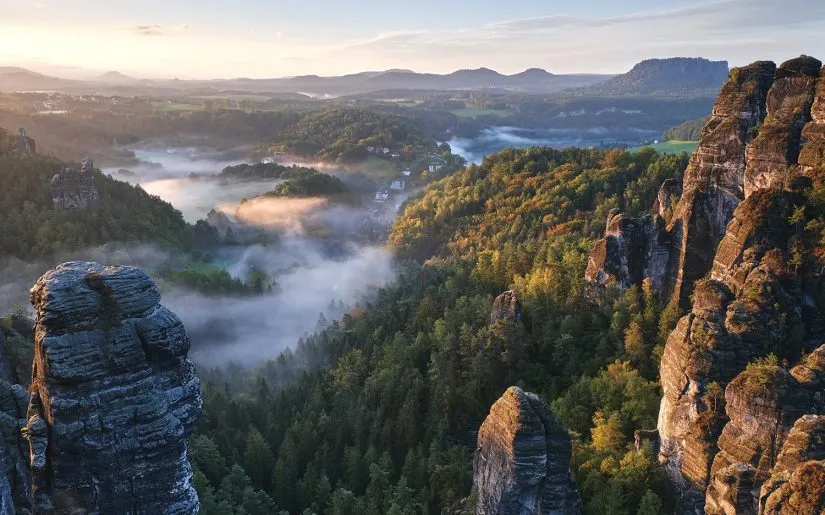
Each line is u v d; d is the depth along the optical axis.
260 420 100.88
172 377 37.22
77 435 34.59
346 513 71.94
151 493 36.25
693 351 55.53
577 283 95.81
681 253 79.81
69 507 35.09
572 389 76.81
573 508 46.19
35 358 36.56
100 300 35.53
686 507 52.66
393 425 86.06
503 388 85.38
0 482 34.00
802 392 45.44
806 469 33.88
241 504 73.69
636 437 61.09
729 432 47.72
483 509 50.03
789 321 56.41
